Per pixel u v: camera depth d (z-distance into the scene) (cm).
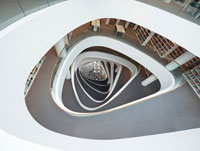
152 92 773
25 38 199
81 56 884
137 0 379
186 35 350
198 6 326
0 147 100
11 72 184
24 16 199
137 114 459
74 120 411
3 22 176
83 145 238
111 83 1155
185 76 549
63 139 261
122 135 397
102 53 922
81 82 1118
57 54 517
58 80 465
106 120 437
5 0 190
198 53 349
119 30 625
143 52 610
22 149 106
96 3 361
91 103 842
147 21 401
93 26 614
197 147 238
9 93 184
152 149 226
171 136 272
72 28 341
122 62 938
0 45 153
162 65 574
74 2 292
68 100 663
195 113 459
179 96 502
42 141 203
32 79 416
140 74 866
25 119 224
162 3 366
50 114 389
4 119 161
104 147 233
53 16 250
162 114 457
